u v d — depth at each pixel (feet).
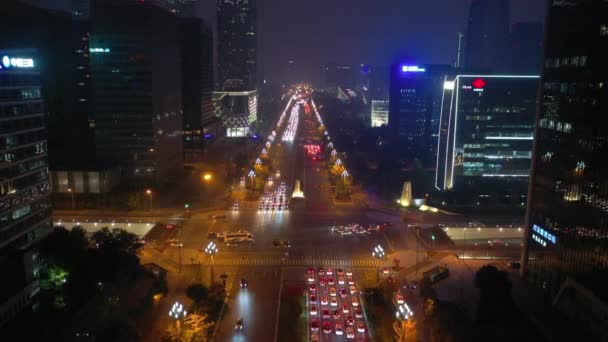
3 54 522.47
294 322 500.33
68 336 461.37
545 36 578.66
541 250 576.20
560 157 540.52
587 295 465.47
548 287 556.92
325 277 605.73
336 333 482.69
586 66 499.10
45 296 526.98
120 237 605.73
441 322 457.68
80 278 539.29
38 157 593.42
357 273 621.72
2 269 486.38
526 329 466.70
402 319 476.54
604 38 474.90
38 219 595.88
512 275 625.41
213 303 509.76
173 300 539.70
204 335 444.55
